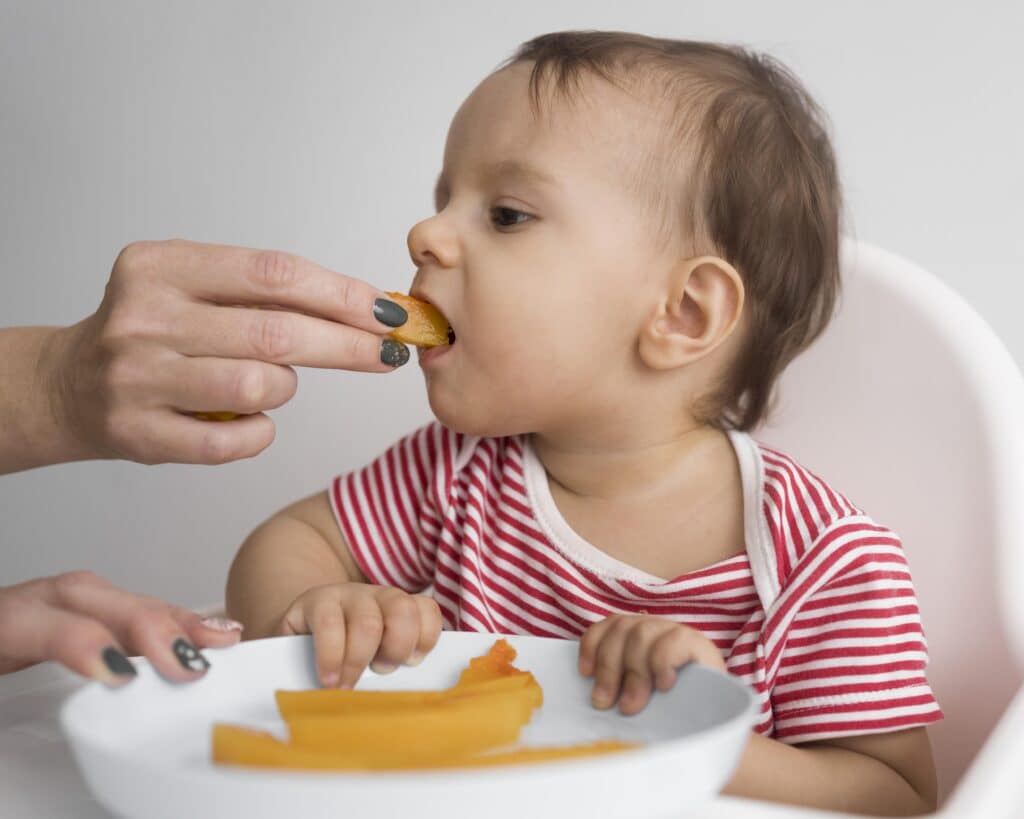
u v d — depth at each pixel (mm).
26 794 525
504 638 620
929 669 949
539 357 863
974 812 520
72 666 488
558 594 921
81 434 768
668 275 899
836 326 1028
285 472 1730
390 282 1685
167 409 713
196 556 1826
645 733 528
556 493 953
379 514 1017
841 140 1435
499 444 1000
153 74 1771
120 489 1849
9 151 1822
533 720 541
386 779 366
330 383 1666
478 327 861
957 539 961
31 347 785
